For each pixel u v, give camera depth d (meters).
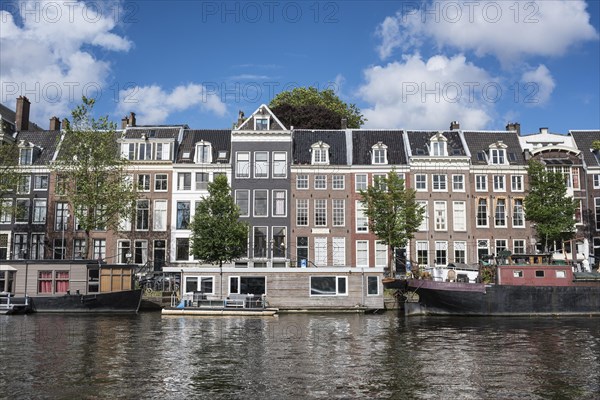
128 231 51.09
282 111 62.75
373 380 18.44
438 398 16.50
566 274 37.41
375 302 39.19
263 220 50.69
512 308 36.75
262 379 18.44
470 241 50.59
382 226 44.72
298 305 38.84
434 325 32.06
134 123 56.53
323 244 50.66
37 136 55.19
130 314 37.25
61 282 38.62
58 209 51.97
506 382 18.31
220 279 39.12
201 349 23.58
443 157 51.25
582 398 16.59
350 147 52.66
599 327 31.45
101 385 17.58
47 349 23.39
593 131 56.22
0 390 16.95
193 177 51.50
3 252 51.56
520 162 52.28
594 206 52.41
